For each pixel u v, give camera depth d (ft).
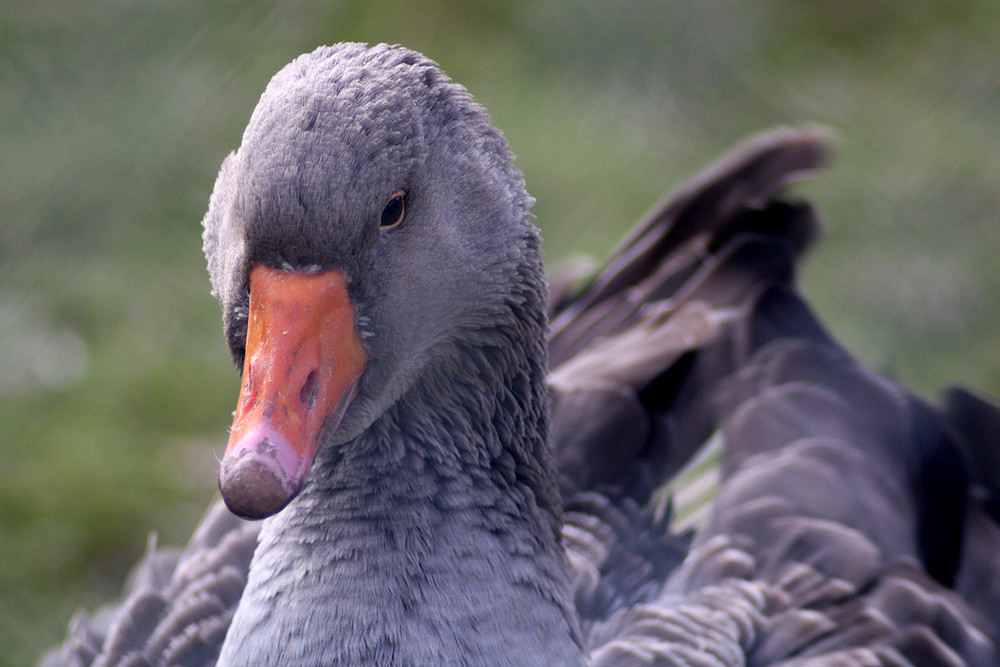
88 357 41.65
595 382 26.21
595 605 22.86
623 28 53.42
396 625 18.37
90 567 35.29
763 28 55.16
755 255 28.48
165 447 39.17
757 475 25.30
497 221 18.90
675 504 28.14
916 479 25.59
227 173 18.56
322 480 19.15
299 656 18.31
